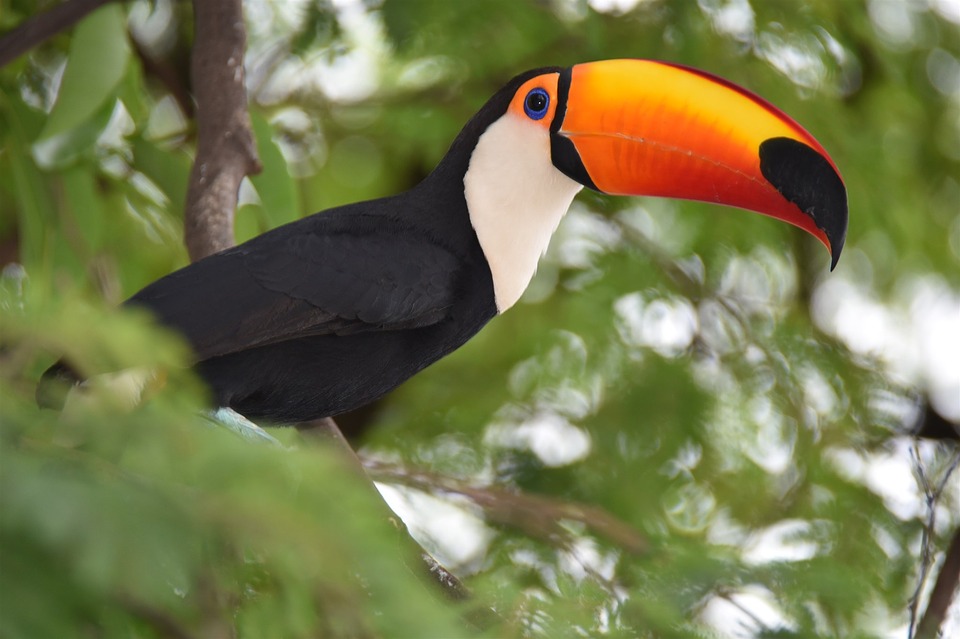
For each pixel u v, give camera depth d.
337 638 5.30
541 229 9.95
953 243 15.54
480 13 13.59
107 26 10.37
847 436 14.30
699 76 10.09
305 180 14.83
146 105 13.06
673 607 7.82
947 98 15.49
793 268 15.62
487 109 10.01
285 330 8.70
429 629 5.06
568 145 9.88
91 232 11.34
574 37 14.10
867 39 14.87
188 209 9.79
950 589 10.05
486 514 11.27
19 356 4.98
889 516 12.69
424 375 14.53
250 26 14.56
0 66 10.48
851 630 8.59
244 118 10.21
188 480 4.79
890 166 14.91
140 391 5.54
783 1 14.12
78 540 4.29
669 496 13.79
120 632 5.14
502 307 9.91
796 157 9.83
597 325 14.66
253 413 9.29
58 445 4.76
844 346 15.13
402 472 11.10
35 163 11.24
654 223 15.48
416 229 9.59
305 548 4.79
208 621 5.36
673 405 14.20
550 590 6.94
